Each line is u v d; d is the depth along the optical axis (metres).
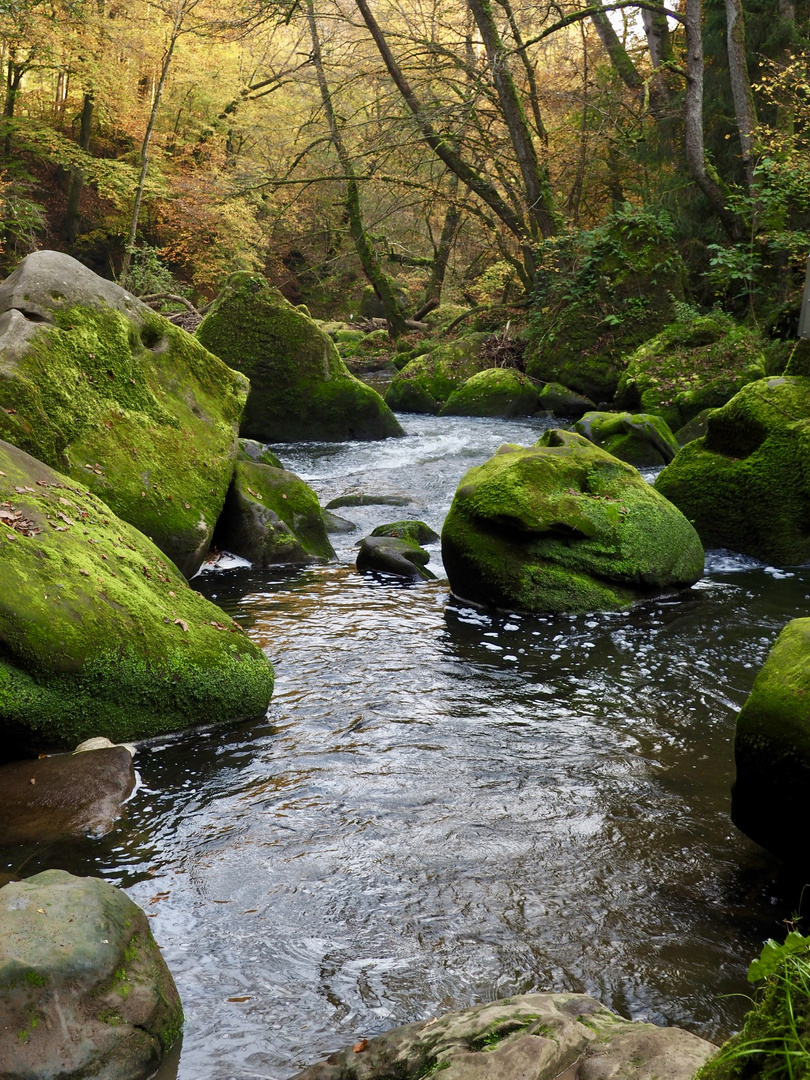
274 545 7.82
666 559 6.96
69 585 4.38
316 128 26.61
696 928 3.04
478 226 25.20
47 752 4.11
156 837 3.55
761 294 16.88
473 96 20.17
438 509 9.90
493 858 3.47
